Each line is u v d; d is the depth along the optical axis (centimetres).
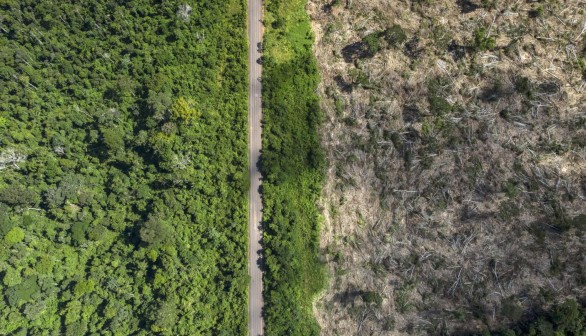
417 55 7331
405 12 7419
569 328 6469
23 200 7450
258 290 7588
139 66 7588
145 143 7469
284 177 7519
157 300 7431
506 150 7075
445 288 7206
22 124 7519
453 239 7200
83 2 7400
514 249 7000
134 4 7512
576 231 6800
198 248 7581
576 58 6975
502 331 6719
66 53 7544
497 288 6994
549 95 6981
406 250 7369
